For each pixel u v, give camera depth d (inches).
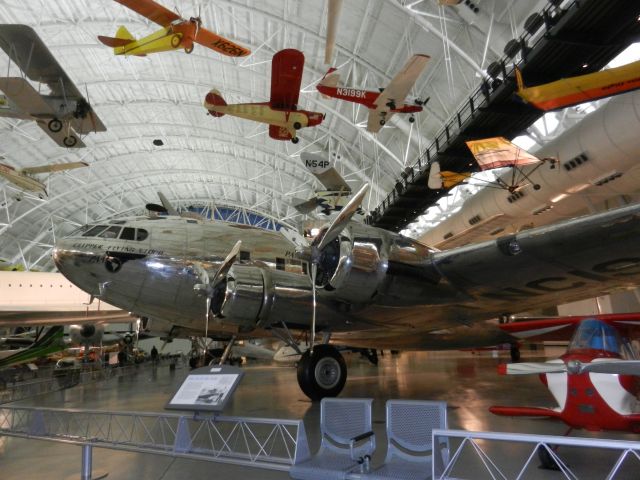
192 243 300.8
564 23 357.1
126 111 1156.5
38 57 467.2
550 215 693.3
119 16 794.2
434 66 684.1
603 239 189.5
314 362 279.9
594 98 371.2
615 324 164.2
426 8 578.9
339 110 938.7
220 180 1700.3
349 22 692.7
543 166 560.4
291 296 269.7
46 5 765.3
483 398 286.7
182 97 1103.0
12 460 170.6
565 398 143.7
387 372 531.5
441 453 98.0
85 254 278.5
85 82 957.8
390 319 286.4
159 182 1675.7
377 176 1071.0
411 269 237.0
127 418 255.6
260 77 873.5
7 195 1316.4
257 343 916.0
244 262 305.9
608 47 377.4
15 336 892.6
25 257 1637.6
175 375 621.6
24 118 535.8
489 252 217.5
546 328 232.4
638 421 131.1
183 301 287.9
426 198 765.9
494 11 518.0
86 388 452.4
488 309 288.0
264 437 194.7
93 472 149.7
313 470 105.8
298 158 1291.8
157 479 141.6
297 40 791.1
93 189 1530.5
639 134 431.2
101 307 828.0
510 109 486.9
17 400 360.5
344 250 231.8
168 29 523.2
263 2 724.0
